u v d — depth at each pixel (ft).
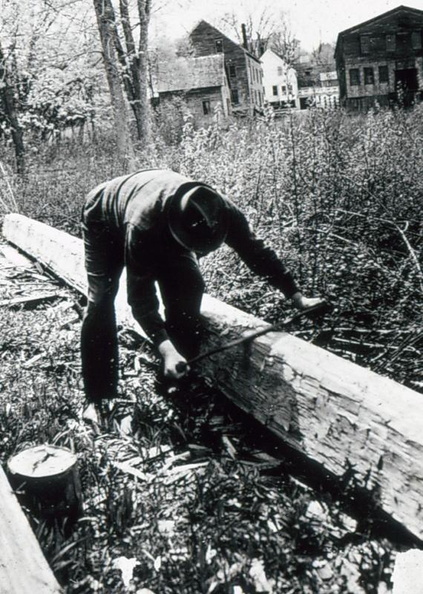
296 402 10.94
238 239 11.56
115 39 67.15
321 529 9.53
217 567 8.70
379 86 158.61
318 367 10.60
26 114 81.25
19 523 8.73
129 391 14.57
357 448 9.70
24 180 45.88
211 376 13.42
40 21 70.18
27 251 28.32
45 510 9.73
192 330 13.52
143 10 69.00
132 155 39.70
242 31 210.38
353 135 29.01
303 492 10.60
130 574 8.87
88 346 13.42
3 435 12.42
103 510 10.29
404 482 8.91
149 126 71.10
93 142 67.82
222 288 17.46
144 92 70.85
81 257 22.04
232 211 11.34
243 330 12.59
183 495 10.68
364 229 19.01
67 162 53.36
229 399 13.10
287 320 11.79
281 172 20.43
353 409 9.77
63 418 13.51
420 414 8.95
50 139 90.27
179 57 172.65
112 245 13.05
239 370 12.47
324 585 8.59
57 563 8.80
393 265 18.28
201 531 9.64
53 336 18.06
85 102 92.53
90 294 13.30
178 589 8.45
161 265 12.05
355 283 15.74
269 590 8.56
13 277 26.05
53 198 38.86
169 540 9.57
